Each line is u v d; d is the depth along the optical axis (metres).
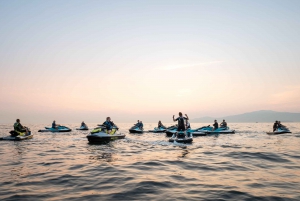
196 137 22.56
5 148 14.12
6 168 8.16
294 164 8.90
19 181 6.37
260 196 5.09
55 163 9.09
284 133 27.38
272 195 5.16
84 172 7.46
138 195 5.18
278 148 13.61
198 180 6.50
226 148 13.76
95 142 17.66
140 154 11.48
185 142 16.28
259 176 6.99
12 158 10.35
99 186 5.89
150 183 6.14
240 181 6.40
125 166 8.41
